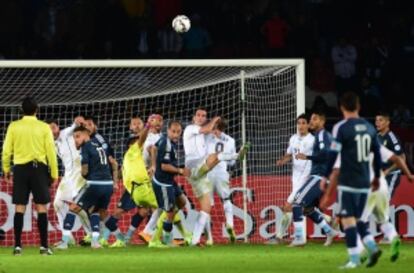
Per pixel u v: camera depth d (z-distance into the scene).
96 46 69.75
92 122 44.38
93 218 45.06
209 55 70.12
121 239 46.84
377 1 74.00
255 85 52.19
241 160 47.94
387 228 32.62
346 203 29.73
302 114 47.06
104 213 46.28
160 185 44.50
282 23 71.12
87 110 55.28
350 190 29.56
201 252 41.19
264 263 34.28
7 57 68.81
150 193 46.19
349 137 29.50
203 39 70.31
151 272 30.72
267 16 72.25
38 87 55.66
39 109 55.62
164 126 54.84
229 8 72.25
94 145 44.28
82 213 46.62
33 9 70.12
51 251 39.88
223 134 48.03
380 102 68.25
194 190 46.28
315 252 40.72
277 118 51.91
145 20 70.62
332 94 69.12
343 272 29.61
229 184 49.94
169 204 44.66
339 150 29.41
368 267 30.56
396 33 72.94
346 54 69.81
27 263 34.91
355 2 73.69
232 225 48.41
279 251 41.62
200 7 72.31
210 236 47.59
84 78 56.28
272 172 51.66
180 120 54.41
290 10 72.88
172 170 44.22
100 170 44.41
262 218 50.97
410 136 58.62
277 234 49.12
